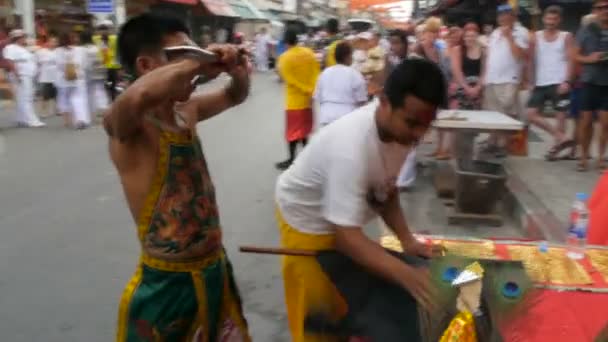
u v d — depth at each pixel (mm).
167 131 2068
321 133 2387
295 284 2639
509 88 7398
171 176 2076
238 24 37531
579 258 3713
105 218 5828
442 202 6070
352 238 2240
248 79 2414
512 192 5863
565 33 7215
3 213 5977
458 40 7664
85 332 3680
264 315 3904
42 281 4383
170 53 1869
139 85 1832
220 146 9445
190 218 2113
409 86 2027
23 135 10680
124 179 2090
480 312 2113
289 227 2559
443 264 2191
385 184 2375
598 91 6535
